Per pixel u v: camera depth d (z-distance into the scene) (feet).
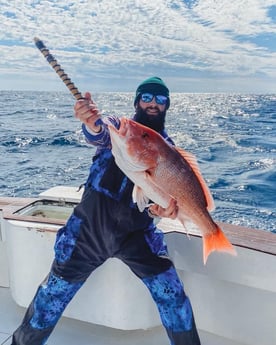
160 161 4.06
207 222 4.30
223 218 19.88
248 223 19.38
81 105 4.54
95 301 6.15
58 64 4.60
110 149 4.89
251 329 6.39
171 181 4.12
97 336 6.54
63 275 5.29
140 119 5.07
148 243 5.25
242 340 6.49
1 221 7.08
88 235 5.13
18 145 33.37
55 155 29.86
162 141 4.12
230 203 21.65
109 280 5.99
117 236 5.10
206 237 4.33
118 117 5.09
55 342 6.36
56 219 6.49
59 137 33.78
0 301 7.41
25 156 30.12
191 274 6.68
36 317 5.37
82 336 6.52
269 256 5.75
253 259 5.88
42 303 5.36
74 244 5.19
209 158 29.91
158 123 5.09
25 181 24.52
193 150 31.99
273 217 20.03
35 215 7.12
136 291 6.01
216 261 6.12
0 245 7.59
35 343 5.43
